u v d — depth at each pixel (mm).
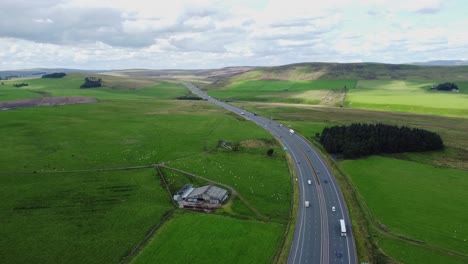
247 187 122875
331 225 96688
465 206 108375
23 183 121875
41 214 101625
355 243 87625
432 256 82438
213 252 83625
